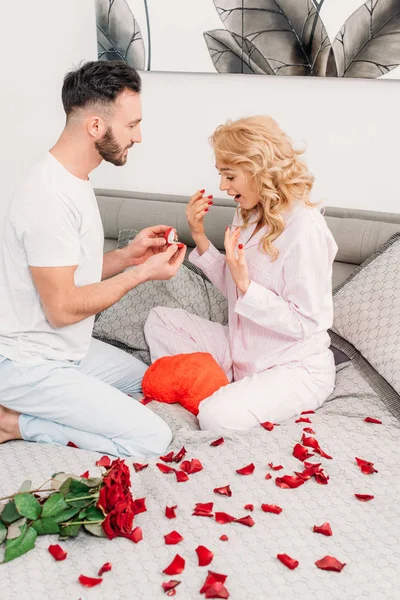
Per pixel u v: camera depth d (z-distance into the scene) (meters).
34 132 2.60
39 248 1.61
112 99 1.62
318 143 2.25
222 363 2.03
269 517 1.37
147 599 1.16
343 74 2.11
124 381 2.01
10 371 1.69
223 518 1.35
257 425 1.77
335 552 1.28
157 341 2.07
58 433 1.71
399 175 2.18
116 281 1.73
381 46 2.04
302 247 1.79
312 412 1.81
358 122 2.18
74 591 1.18
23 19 2.46
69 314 1.66
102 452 1.69
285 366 1.88
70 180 1.67
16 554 1.23
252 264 1.91
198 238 2.04
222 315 2.20
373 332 1.88
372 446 1.60
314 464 1.53
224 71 2.26
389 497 1.44
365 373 1.89
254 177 1.79
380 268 1.97
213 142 1.85
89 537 1.32
